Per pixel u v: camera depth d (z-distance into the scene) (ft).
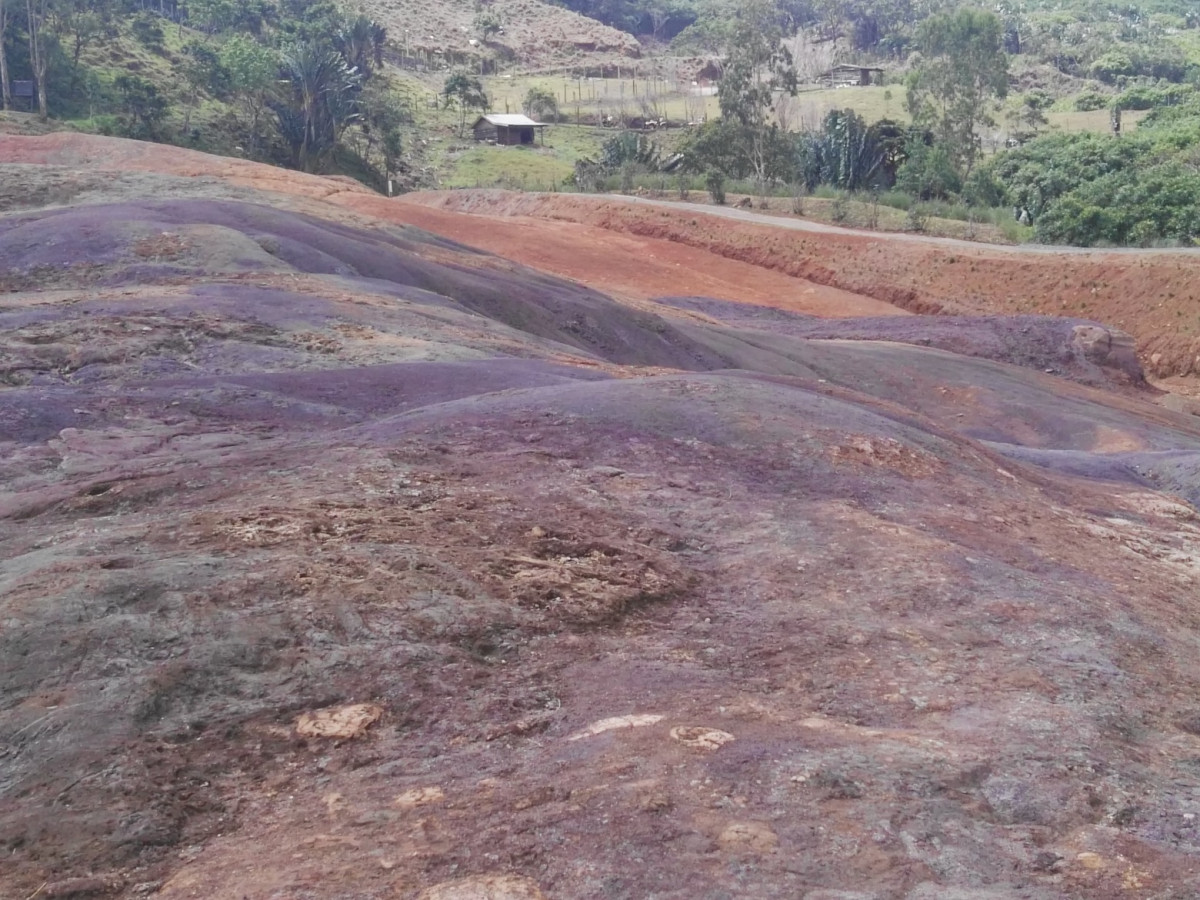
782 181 219.61
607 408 38.55
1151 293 136.26
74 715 18.11
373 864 14.42
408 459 32.73
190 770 17.31
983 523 35.17
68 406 39.09
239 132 270.05
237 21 328.08
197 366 46.88
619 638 23.38
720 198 201.87
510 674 21.06
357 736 18.51
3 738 17.74
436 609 22.66
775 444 37.35
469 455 33.65
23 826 15.79
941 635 24.45
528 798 15.98
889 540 30.27
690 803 15.52
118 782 16.70
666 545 29.01
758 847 14.42
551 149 337.11
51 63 252.83
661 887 13.60
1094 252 151.43
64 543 25.58
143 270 65.31
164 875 15.05
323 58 271.28
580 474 32.96
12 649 19.88
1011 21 514.68
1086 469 57.00
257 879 14.34
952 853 14.66
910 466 38.75
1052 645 24.79
